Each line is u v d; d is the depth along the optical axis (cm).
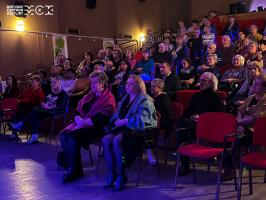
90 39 1312
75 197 409
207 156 385
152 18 1528
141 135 436
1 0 1082
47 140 723
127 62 802
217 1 1456
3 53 1086
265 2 1361
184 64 762
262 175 458
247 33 988
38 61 1173
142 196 404
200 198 391
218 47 857
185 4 1561
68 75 760
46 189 438
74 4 1273
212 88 482
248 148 436
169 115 484
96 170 506
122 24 1419
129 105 456
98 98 499
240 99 558
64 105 696
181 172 470
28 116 707
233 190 411
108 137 445
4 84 1023
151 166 515
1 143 705
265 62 664
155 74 761
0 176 495
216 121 414
